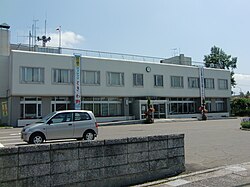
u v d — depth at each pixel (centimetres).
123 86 3631
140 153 650
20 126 2912
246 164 836
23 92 2959
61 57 3222
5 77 3161
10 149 492
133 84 3725
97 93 3422
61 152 543
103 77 3488
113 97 3616
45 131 1368
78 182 556
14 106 2953
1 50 3384
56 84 3162
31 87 3009
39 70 3077
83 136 1457
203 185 612
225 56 6347
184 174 711
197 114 4306
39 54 3089
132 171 631
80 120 1461
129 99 3728
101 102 3516
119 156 616
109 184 595
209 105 4588
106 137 1703
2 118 3144
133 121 3225
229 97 4806
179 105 4212
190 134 1794
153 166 667
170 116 4003
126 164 624
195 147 1215
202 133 1855
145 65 3856
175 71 4156
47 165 526
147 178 653
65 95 3212
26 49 3653
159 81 3972
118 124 3098
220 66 6162
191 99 4372
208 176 691
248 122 2228
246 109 4978
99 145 590
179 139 729
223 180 652
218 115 4553
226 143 1338
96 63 3453
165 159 693
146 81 3844
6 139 1697
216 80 4650
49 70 3134
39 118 3039
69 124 1425
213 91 4581
